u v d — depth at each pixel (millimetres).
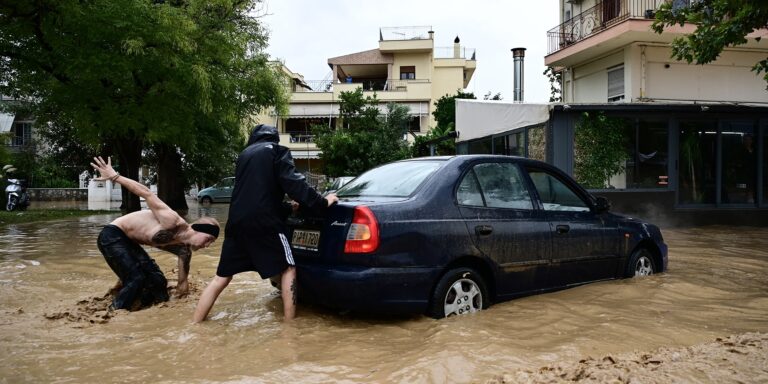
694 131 13914
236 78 20484
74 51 14953
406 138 36656
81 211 24578
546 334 4141
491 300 4965
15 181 25984
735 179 14266
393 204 4484
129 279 5211
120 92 16172
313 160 46188
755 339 3672
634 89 17938
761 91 18609
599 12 20359
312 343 4008
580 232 5594
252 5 21750
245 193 4559
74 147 29188
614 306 4961
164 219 5422
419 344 3949
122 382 3285
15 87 17844
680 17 11016
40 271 7547
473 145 17031
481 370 3350
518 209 5203
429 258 4480
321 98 44938
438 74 49125
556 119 12969
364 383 3207
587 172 13117
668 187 13602
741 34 10086
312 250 4605
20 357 3734
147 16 15227
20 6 14250
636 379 2988
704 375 3020
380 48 46406
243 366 3535
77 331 4363
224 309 5074
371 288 4238
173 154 26188
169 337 4160
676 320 4531
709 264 7559
